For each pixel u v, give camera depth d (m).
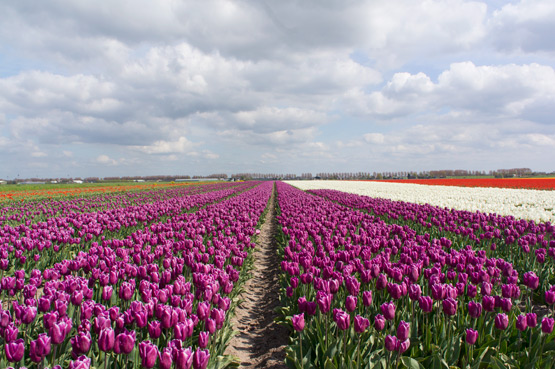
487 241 11.01
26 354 4.25
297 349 4.91
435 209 16.05
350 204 22.55
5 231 11.24
